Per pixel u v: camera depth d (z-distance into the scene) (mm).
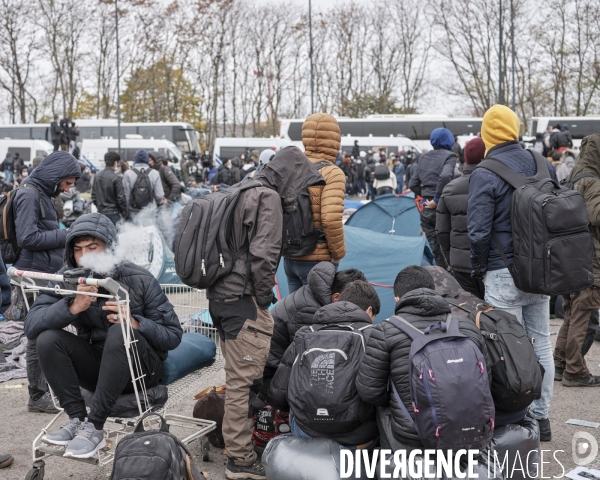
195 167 31141
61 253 5445
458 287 4309
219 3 60531
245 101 65375
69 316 3768
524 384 3584
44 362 3797
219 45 61719
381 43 63188
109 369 3727
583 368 5586
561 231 4102
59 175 5324
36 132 45719
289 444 3746
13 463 4379
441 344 3256
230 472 4086
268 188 4020
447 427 3135
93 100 59875
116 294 3619
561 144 12578
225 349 4074
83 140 41969
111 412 3873
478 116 57125
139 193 10711
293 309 4539
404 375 3334
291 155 4449
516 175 4359
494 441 3715
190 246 3881
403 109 63625
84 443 3635
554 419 4977
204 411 4438
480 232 4352
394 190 16297
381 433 3674
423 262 7285
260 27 63625
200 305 5859
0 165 37188
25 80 56188
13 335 7254
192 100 62062
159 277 8867
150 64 60000
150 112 60594
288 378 4020
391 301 6918
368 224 8945
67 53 55875
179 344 4227
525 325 4590
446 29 56406
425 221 8133
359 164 34938
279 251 3957
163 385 4125
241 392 4031
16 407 5441
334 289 4473
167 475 3100
